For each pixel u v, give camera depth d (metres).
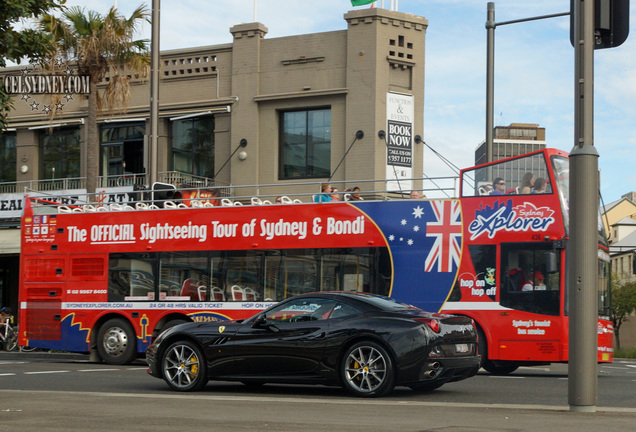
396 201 17.52
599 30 9.56
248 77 30.58
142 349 19.75
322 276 17.92
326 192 20.08
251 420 9.44
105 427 8.86
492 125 24.14
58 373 17.47
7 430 8.65
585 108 9.60
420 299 17.03
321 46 29.72
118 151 32.53
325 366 12.23
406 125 29.16
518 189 16.67
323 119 29.62
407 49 29.39
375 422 9.20
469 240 16.83
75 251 20.84
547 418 9.37
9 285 35.03
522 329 16.25
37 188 33.44
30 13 12.23
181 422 9.26
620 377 17.27
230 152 30.66
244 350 12.73
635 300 61.91
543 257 16.25
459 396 12.67
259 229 18.70
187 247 19.47
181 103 31.34
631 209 100.69
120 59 27.81
